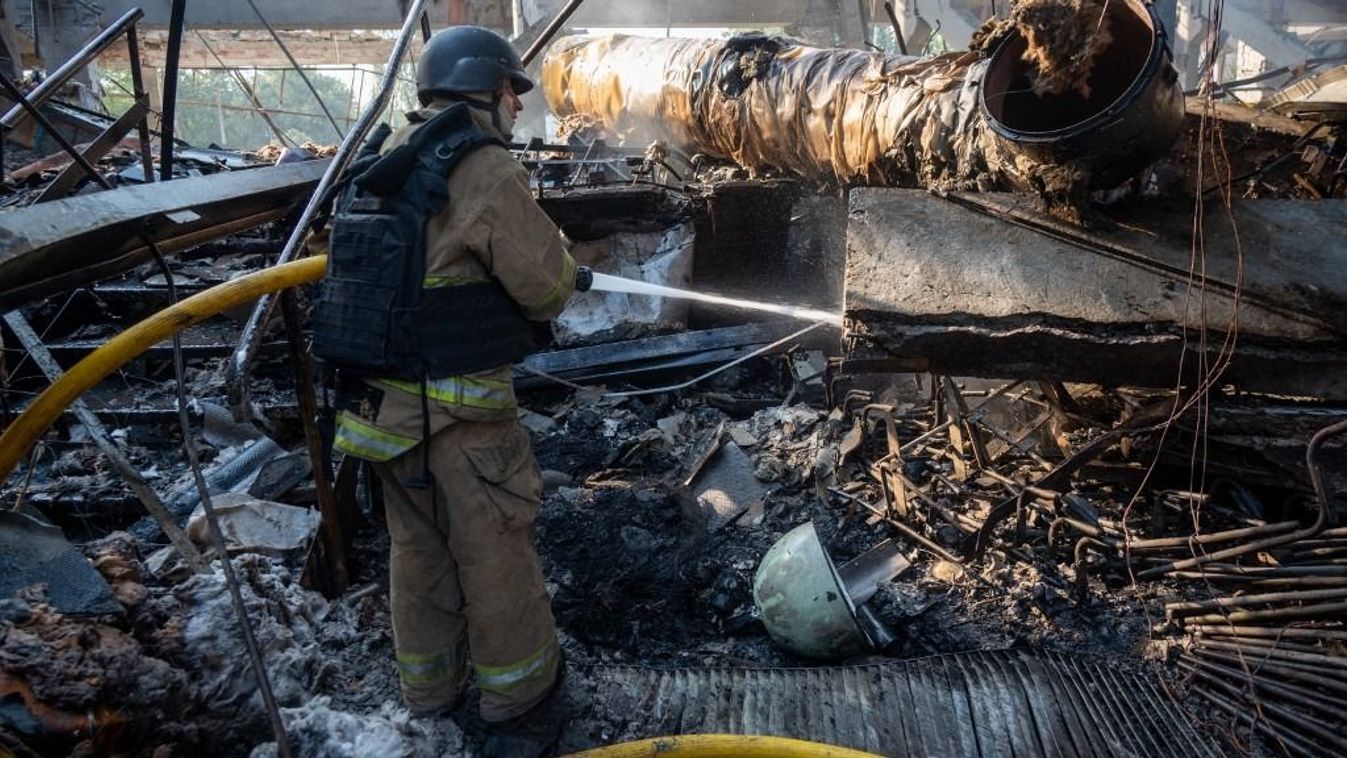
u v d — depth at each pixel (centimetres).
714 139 686
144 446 445
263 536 359
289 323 315
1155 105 336
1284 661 305
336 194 277
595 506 412
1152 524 370
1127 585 359
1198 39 1292
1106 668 322
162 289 545
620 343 565
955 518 384
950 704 306
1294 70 789
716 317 624
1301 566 321
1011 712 302
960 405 422
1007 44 374
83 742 208
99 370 232
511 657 260
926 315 348
